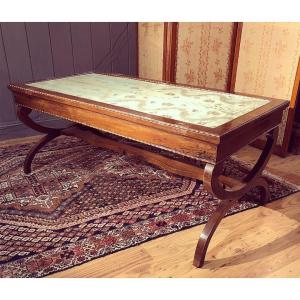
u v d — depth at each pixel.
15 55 3.39
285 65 2.90
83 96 2.17
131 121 1.82
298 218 2.18
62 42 3.59
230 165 2.95
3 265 1.75
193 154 1.63
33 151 2.70
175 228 2.05
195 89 2.38
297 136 3.13
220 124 1.62
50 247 1.89
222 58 3.50
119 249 1.88
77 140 3.49
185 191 2.47
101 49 3.88
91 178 2.67
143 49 4.05
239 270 1.75
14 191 2.48
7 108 3.51
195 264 1.77
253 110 1.85
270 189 2.51
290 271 1.74
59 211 2.22
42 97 2.28
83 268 1.75
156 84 2.54
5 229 2.05
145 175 2.71
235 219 2.16
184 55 3.66
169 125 1.63
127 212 2.21
